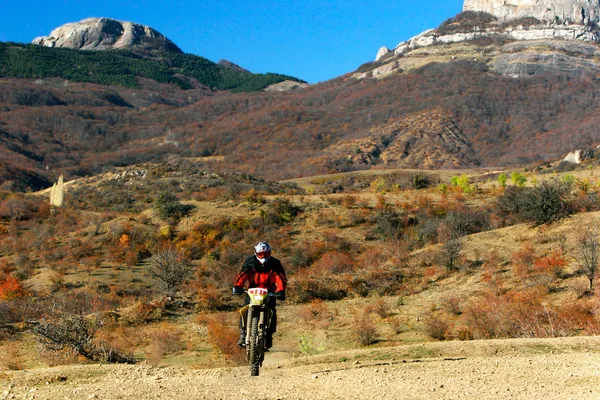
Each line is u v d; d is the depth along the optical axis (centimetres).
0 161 16888
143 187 8806
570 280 3378
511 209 5578
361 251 5691
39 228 6944
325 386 820
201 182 8800
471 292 3603
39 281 5312
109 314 3588
